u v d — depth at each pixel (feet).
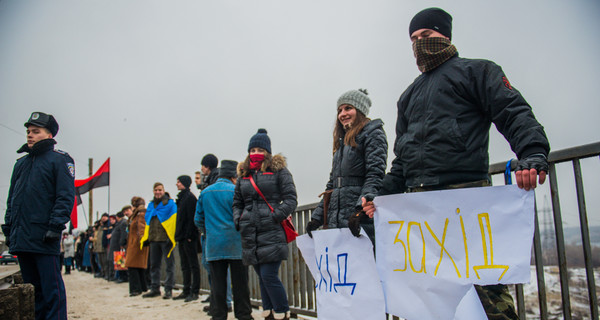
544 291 7.57
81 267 60.34
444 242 6.30
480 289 6.07
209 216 14.05
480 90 6.12
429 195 6.45
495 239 5.88
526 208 5.66
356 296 7.73
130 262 24.44
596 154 6.73
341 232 8.18
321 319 8.41
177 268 27.58
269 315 12.82
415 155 6.51
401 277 6.85
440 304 6.29
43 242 11.55
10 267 20.47
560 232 7.23
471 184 6.23
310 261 9.05
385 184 7.48
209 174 18.28
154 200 22.56
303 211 14.83
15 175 12.27
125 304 20.67
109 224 37.83
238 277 13.89
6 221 12.24
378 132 8.84
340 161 9.13
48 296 11.60
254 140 12.90
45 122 12.42
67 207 11.85
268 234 12.29
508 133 5.78
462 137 6.16
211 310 15.11
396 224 6.93
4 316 8.75
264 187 12.48
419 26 6.86
